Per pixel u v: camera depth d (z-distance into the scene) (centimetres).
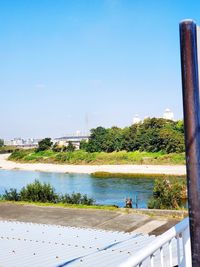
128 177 5344
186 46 206
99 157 7819
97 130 8825
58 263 540
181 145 7038
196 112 206
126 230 1076
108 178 5331
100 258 560
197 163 204
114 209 1328
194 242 207
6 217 1289
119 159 7500
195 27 209
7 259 575
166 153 7175
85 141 9600
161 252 276
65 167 7519
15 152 10744
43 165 8238
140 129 7962
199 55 212
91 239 719
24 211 1379
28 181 5431
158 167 6362
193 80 205
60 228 848
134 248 625
